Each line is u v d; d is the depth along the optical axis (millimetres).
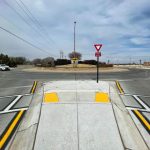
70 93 11414
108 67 56562
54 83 15852
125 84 19969
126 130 7289
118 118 8156
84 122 7562
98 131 6938
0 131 7457
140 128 7855
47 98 10477
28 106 10891
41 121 7652
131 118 8977
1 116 9172
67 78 26234
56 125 7324
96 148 5973
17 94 14586
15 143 6473
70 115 8156
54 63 72625
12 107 10758
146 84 20375
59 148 5957
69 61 75125
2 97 13602
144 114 9648
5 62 92062
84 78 26203
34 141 6336
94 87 13727
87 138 6484
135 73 37781
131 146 6250
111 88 13820
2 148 6215
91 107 9055
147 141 6746
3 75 32188
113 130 7062
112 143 6262
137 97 13688
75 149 5914
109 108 9008
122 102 11789
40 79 24953
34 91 15625
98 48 16969
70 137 6520
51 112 8469
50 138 6477
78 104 9414
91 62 72875
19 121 8453
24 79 25062
